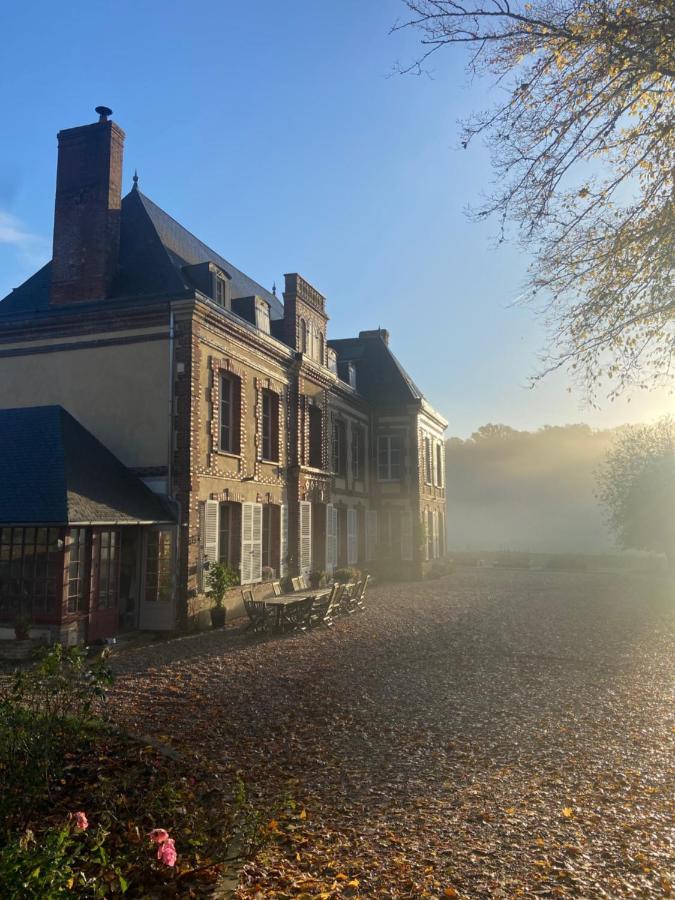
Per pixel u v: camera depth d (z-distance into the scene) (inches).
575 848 176.4
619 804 206.1
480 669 403.2
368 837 184.7
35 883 120.8
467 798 211.8
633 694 344.2
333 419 957.8
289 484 771.4
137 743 250.8
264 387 709.3
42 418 534.9
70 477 479.5
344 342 1264.8
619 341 287.7
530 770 237.0
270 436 738.8
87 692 216.1
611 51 241.3
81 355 590.9
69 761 224.7
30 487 470.3
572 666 412.2
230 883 159.0
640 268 271.0
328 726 288.5
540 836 184.4
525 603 764.6
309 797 212.8
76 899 126.6
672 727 287.3
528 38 250.1
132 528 553.6
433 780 227.9
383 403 1153.4
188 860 169.0
